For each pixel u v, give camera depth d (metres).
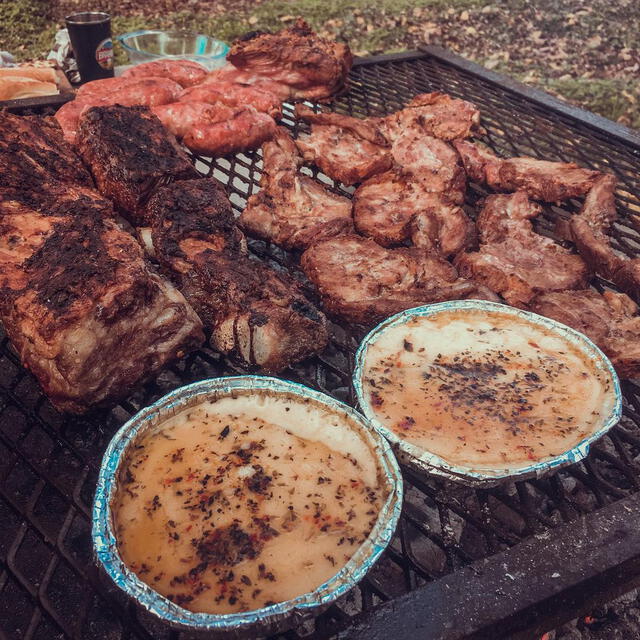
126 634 0.34
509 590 0.32
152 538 0.32
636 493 0.39
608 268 0.56
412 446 0.36
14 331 0.43
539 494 0.52
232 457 0.36
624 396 0.49
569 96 1.56
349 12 1.94
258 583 0.30
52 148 0.59
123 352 0.44
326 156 0.68
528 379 0.42
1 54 1.05
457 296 0.51
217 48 1.14
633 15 2.01
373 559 0.30
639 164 0.72
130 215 0.59
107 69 1.10
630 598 0.50
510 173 0.66
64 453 0.51
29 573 0.45
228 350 0.48
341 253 0.54
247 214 0.59
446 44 1.86
